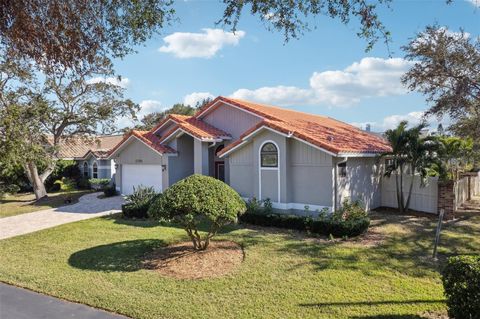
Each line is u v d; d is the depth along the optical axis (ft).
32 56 18.51
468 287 17.02
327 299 23.20
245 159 55.62
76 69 19.69
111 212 61.26
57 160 107.14
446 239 38.55
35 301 23.97
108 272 29.60
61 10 17.31
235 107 68.69
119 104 93.35
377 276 27.35
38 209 71.46
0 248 39.37
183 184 32.89
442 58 50.75
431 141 53.26
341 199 49.39
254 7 20.20
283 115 69.67
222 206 31.94
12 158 71.56
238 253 34.12
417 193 56.54
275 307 22.17
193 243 35.91
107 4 18.75
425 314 20.76
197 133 64.90
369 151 54.49
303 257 32.35
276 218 44.88
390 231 42.47
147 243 38.63
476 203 63.72
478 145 60.90
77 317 21.44
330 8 20.11
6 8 16.28
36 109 74.79
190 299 23.63
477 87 51.03
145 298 23.90
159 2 20.06
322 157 48.21
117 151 80.18
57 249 37.60
